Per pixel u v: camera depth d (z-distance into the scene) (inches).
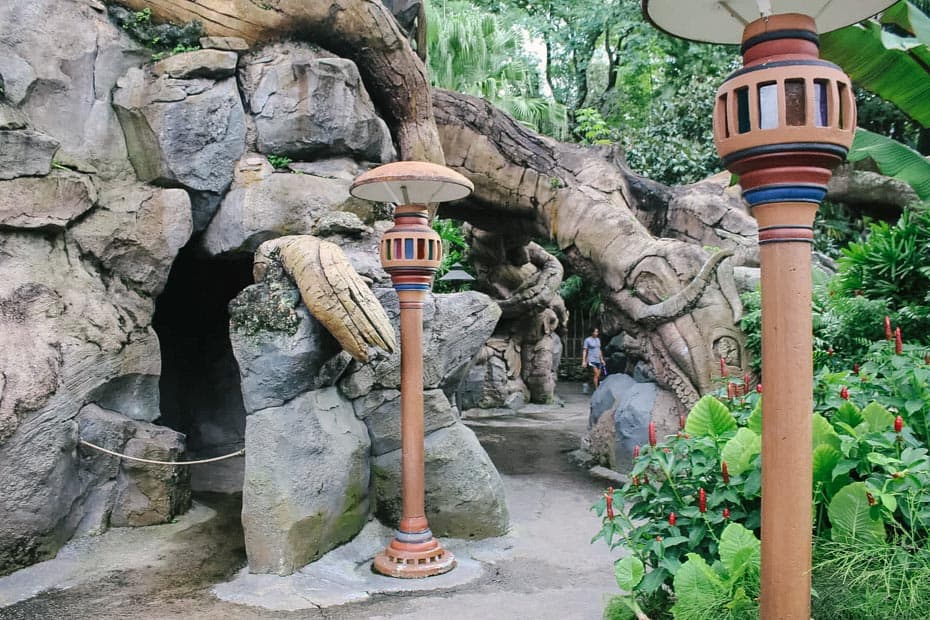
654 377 304.8
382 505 218.5
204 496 252.7
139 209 219.9
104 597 169.0
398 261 186.5
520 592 175.5
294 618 158.9
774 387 84.1
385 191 181.0
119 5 227.1
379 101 279.9
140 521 215.2
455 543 212.7
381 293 221.5
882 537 110.5
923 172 195.2
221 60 228.7
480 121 338.6
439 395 221.1
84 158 215.6
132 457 212.2
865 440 118.0
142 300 224.7
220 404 319.0
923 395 133.0
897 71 191.3
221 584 177.3
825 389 139.7
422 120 286.4
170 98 221.8
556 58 842.8
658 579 118.4
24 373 183.5
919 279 231.5
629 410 303.9
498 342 550.3
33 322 190.9
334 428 201.0
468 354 234.1
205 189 228.4
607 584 181.5
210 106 227.0
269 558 181.3
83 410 202.8
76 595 169.9
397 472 218.2
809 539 84.5
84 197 205.9
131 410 221.6
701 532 120.6
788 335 83.2
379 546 208.1
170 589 174.1
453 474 217.0
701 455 127.4
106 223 213.6
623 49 717.3
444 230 568.7
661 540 118.8
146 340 225.0
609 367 667.4
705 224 337.7
